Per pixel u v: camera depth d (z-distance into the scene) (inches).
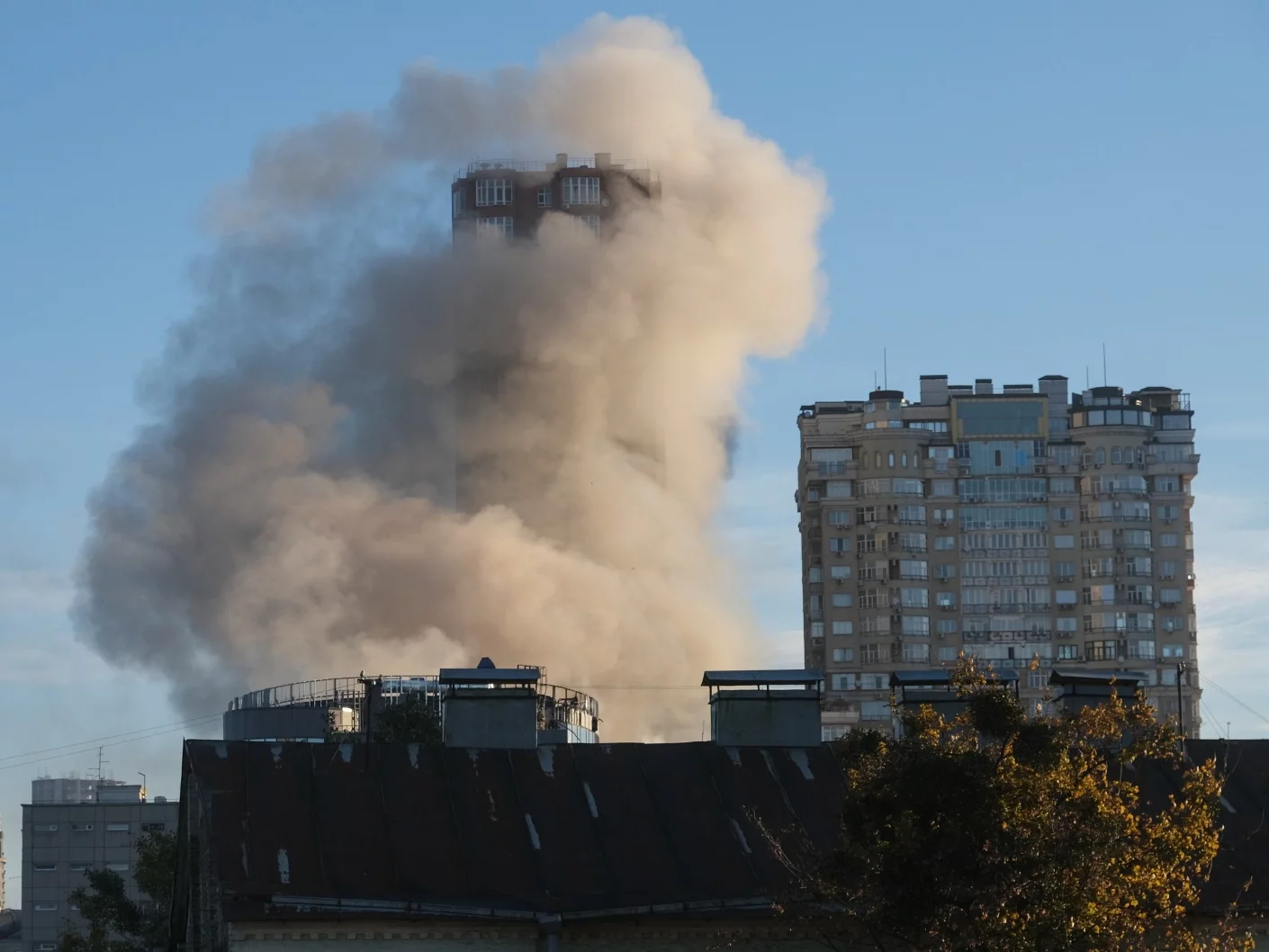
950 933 2327.8
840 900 2482.8
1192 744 3346.5
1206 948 2596.0
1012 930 2303.2
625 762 3125.0
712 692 3302.2
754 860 2940.5
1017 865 2330.2
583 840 2947.8
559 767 3090.6
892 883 2345.0
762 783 3112.7
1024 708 2480.3
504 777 3048.7
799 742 3245.6
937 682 3398.1
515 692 3228.3
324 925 2723.9
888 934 2444.6
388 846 2871.6
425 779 3011.8
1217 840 2588.6
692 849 2960.1
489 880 2842.0
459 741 3196.4
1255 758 3312.0
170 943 3873.0
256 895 2723.9
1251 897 2945.4
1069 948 2311.8
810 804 3073.3
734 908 2839.6
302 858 2817.4
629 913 2810.0
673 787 3080.7
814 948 2844.5
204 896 3120.1
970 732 2628.0
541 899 2819.9
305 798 2933.1
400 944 2758.4
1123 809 2444.6
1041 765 2401.6
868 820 2407.7
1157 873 2436.0
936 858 2324.1
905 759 2421.3
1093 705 3339.1
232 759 2994.6
